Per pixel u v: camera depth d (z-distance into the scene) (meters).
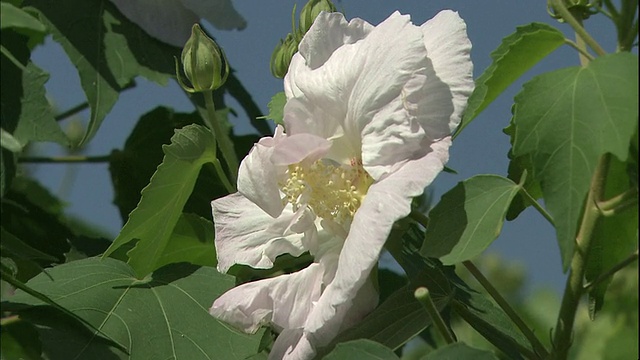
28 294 0.85
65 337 0.83
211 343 0.84
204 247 0.91
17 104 0.84
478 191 0.80
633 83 0.76
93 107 0.91
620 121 0.75
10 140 0.81
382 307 0.82
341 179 0.81
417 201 0.91
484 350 0.75
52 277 0.85
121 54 0.93
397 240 0.83
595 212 0.79
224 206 0.84
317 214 0.81
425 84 0.80
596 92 0.76
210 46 0.87
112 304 0.85
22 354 0.86
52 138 0.84
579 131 0.76
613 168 0.83
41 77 0.84
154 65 0.93
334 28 0.82
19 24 0.81
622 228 0.84
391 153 0.79
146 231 0.87
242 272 0.87
